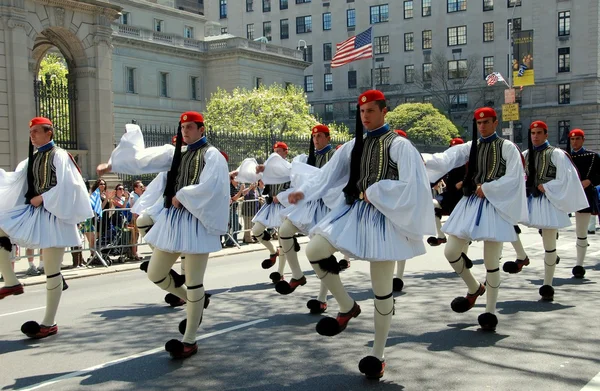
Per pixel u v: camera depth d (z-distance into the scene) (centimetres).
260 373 536
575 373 523
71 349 627
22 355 607
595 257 1266
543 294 816
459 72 6334
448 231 680
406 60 6612
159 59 4947
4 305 881
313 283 1000
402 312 764
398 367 545
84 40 2225
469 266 694
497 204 653
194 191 559
